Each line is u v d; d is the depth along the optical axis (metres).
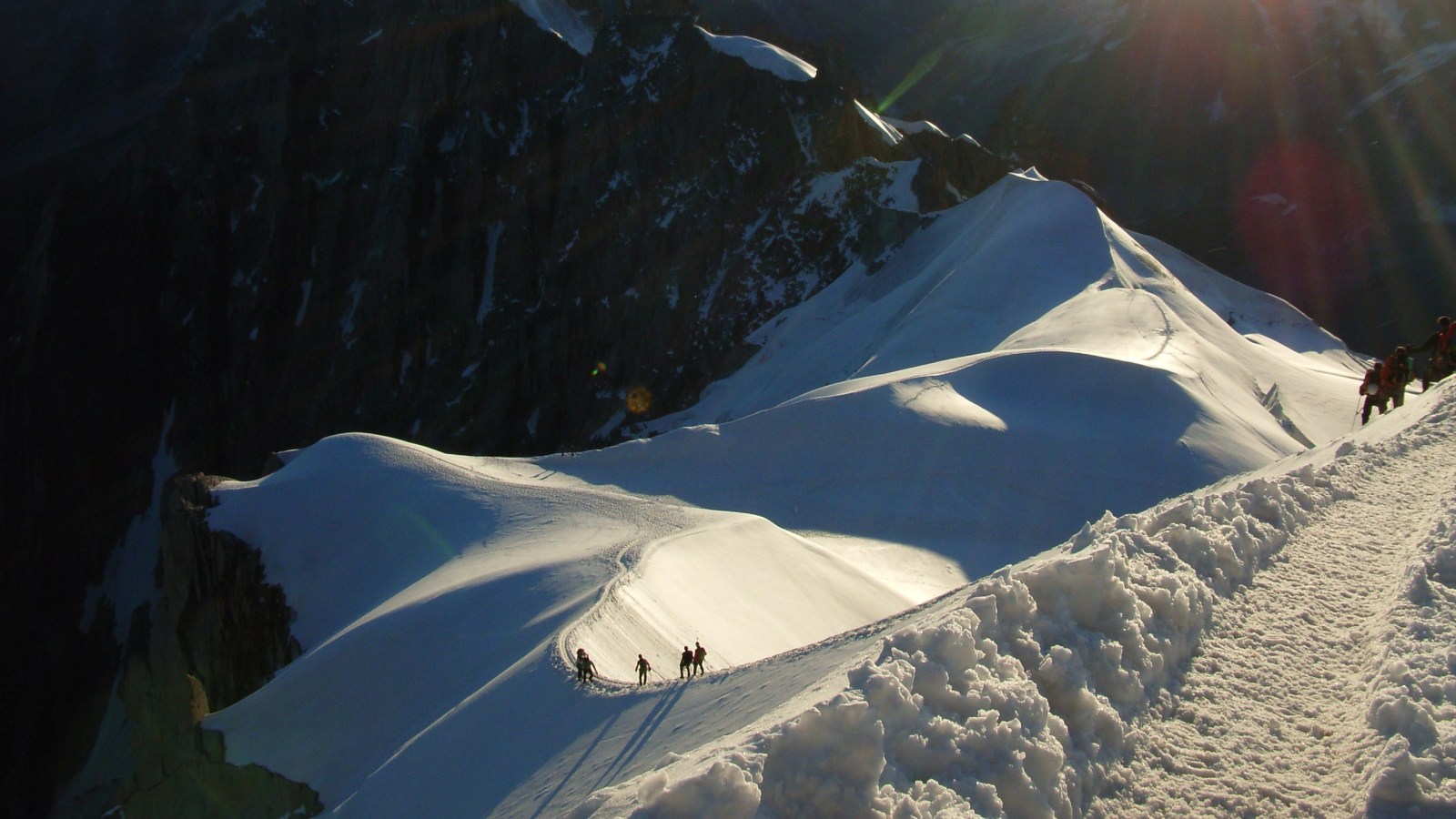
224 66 128.25
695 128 109.31
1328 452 18.84
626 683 21.56
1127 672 9.56
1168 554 11.85
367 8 128.38
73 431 118.19
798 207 104.88
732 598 35.75
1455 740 8.10
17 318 123.81
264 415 118.69
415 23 122.62
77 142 191.12
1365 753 8.48
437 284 116.38
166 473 119.00
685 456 59.31
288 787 31.91
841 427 58.56
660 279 106.38
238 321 122.31
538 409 109.12
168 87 197.88
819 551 43.41
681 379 102.38
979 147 112.19
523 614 33.12
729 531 41.47
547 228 115.06
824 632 36.22
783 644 33.38
